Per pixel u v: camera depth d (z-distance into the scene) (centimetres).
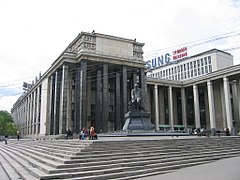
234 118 6900
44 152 2123
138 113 3603
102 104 5797
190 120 8000
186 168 1555
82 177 1236
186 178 1184
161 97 8031
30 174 1355
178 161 1695
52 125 6438
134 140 2016
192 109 7994
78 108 5588
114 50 6091
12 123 10981
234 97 6944
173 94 8238
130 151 1755
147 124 3572
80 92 5522
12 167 1772
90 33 5888
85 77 5562
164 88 8044
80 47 5853
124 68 6078
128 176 1339
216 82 7162
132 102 3672
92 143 1750
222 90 7119
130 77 6656
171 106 7481
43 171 1336
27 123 9694
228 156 2061
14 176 1393
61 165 1329
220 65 9531
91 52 5700
